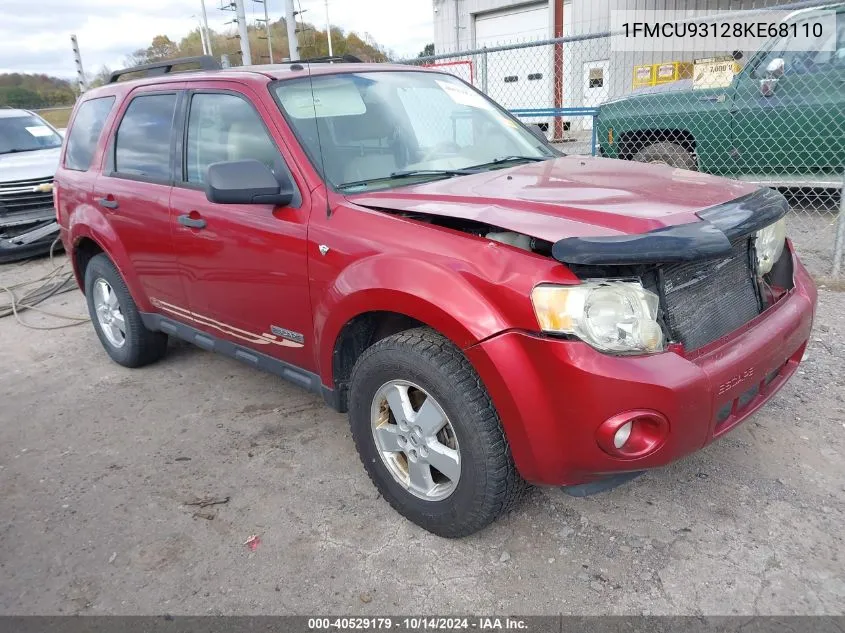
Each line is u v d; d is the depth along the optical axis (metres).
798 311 2.67
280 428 3.65
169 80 3.80
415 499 2.68
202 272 3.47
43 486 3.25
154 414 3.92
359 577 2.50
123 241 4.00
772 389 2.65
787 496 2.76
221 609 2.40
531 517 2.76
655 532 2.62
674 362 2.14
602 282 2.14
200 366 4.61
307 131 3.03
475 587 2.42
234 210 3.18
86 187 4.30
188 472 3.28
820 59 6.49
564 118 9.96
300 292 2.92
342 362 2.88
